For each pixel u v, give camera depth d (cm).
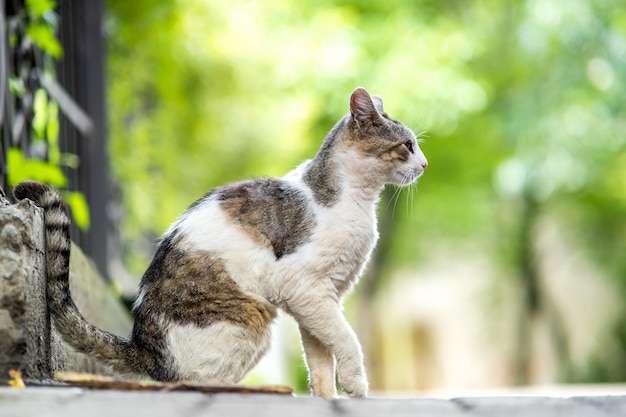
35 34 686
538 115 1916
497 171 2036
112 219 1107
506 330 2673
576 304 2661
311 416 346
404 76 1845
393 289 2888
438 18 1966
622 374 2356
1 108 590
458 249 2575
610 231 2539
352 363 531
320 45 1808
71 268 587
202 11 1356
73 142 888
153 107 1334
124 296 1016
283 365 1672
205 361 501
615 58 1827
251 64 1469
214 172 1420
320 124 1930
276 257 527
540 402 381
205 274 512
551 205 2423
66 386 395
